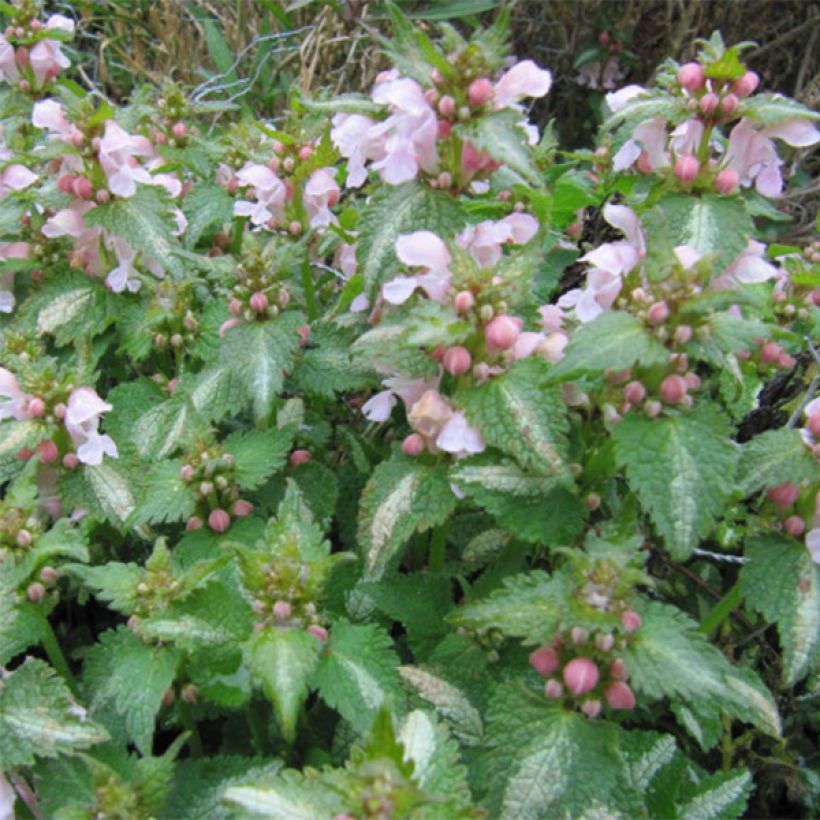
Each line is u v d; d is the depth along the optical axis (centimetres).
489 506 25
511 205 36
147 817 22
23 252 39
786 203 56
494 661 27
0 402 30
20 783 25
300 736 27
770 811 34
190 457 29
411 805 19
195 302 37
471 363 25
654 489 23
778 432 25
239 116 61
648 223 27
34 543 26
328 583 29
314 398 36
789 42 70
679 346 23
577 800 22
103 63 64
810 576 25
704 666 22
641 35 71
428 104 26
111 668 26
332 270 37
